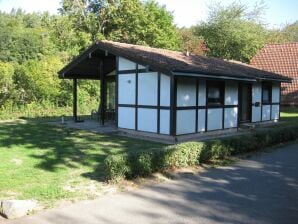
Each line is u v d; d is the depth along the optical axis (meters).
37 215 6.22
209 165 9.97
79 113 24.33
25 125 17.84
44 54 45.38
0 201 6.38
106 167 8.12
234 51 35.66
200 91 15.11
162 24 40.16
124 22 34.09
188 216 6.30
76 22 34.81
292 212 6.54
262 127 18.86
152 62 13.73
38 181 8.06
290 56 32.91
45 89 23.58
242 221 6.12
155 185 7.99
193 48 43.69
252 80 16.98
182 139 14.14
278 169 9.70
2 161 9.92
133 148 12.15
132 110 15.48
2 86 22.03
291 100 30.78
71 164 9.69
